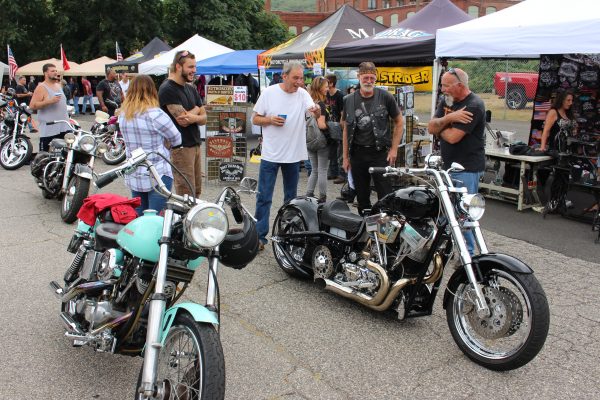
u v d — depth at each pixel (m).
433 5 10.05
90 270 3.49
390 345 4.03
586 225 7.26
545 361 3.84
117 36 31.59
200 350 2.64
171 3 32.25
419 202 3.99
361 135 5.80
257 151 12.13
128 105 4.88
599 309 4.70
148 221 3.11
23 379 3.49
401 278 4.14
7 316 4.38
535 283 3.50
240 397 3.35
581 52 6.57
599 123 8.75
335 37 10.68
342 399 3.35
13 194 8.60
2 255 5.81
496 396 3.40
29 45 32.22
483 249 3.91
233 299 4.83
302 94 5.89
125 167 3.10
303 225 5.11
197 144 6.10
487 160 8.59
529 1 7.99
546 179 8.08
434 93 8.45
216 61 14.95
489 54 7.50
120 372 3.60
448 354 3.92
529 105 19.64
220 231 2.69
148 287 3.03
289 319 4.45
